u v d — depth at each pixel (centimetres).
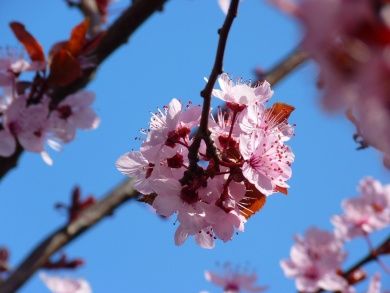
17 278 59
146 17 55
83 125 53
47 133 51
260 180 39
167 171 40
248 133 40
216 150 39
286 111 40
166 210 39
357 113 24
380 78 23
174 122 40
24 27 49
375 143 24
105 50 55
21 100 50
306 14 23
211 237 41
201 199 40
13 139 50
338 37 23
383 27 23
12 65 50
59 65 49
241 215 40
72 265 61
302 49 24
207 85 39
